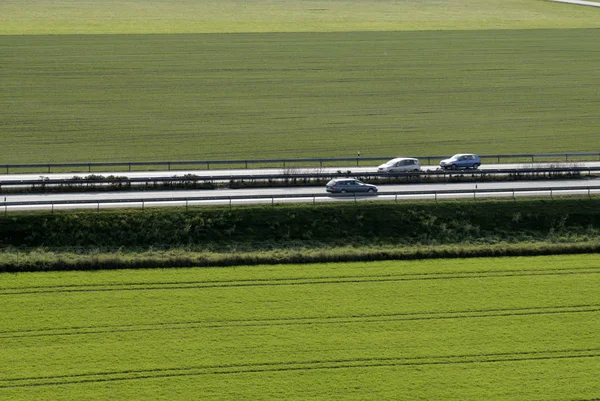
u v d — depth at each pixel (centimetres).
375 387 14462
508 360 15338
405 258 19362
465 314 16938
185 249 19425
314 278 18325
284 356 15362
